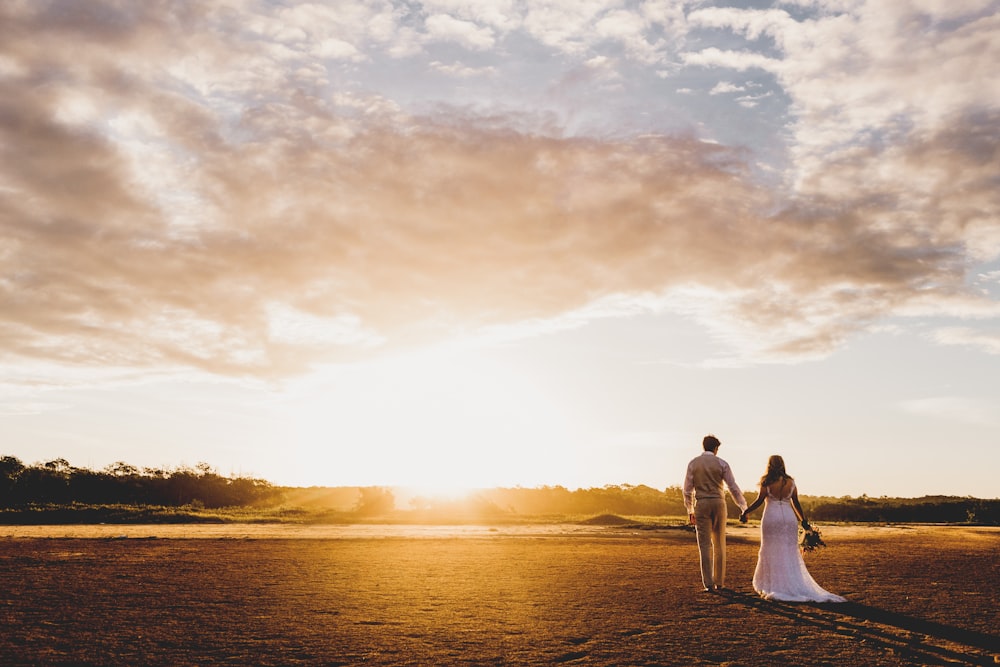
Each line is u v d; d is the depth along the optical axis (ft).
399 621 28.50
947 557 54.19
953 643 24.97
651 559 52.11
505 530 89.45
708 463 37.60
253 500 177.27
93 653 23.18
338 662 22.27
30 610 30.37
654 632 26.66
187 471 179.01
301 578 40.57
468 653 23.39
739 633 26.50
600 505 165.58
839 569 46.16
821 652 23.67
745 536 76.95
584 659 22.70
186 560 49.21
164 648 23.91
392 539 69.05
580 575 42.60
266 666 21.77
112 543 62.85
